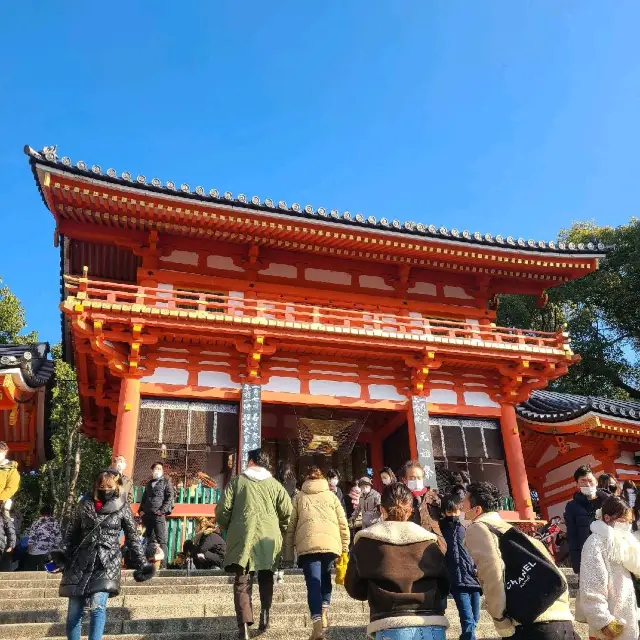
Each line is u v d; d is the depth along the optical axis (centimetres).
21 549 1487
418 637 446
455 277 2036
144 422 1570
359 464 2055
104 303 1503
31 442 2098
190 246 1797
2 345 1722
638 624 519
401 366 1806
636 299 3197
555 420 1897
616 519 547
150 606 878
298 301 1839
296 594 982
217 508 750
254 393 1645
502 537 484
